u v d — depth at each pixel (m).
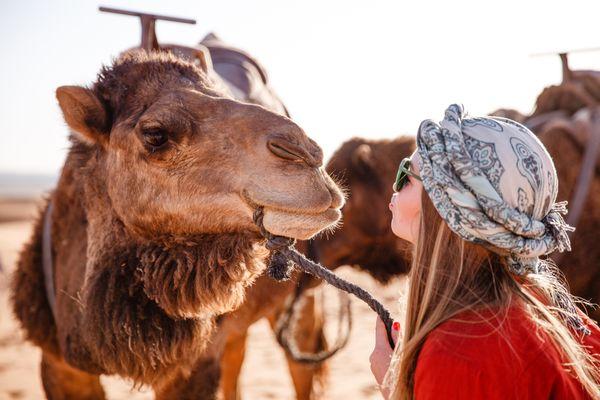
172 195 3.01
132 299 3.27
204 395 3.98
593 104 5.09
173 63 3.33
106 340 3.28
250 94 4.93
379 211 5.98
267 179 2.77
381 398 6.56
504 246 1.80
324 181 2.75
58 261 3.84
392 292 12.05
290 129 2.81
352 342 8.86
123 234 3.29
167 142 2.99
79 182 3.64
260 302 4.73
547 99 5.34
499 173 1.80
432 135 1.87
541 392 1.69
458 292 1.88
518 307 1.86
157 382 3.47
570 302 2.13
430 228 1.95
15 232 24.84
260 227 2.77
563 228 1.94
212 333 3.89
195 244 3.07
